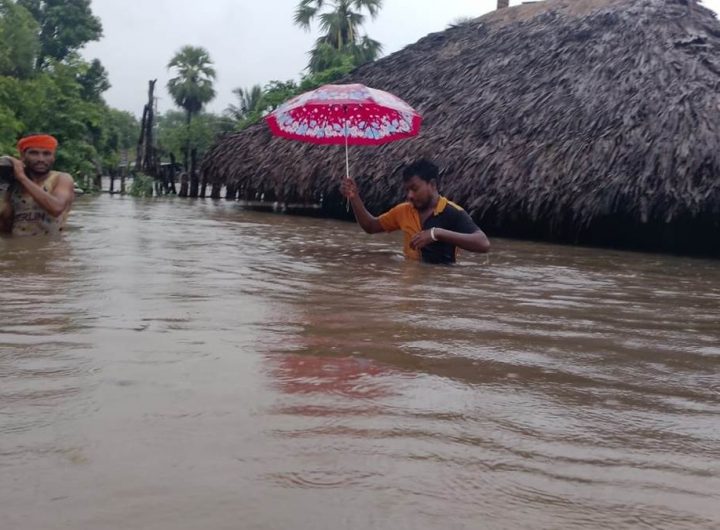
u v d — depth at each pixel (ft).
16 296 10.12
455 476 4.60
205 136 114.11
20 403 5.60
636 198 22.94
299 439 5.08
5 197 18.08
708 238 23.88
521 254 20.27
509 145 27.45
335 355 7.47
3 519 3.83
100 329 8.18
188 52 153.89
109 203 38.86
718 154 22.17
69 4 97.19
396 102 17.93
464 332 8.91
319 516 4.00
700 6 30.32
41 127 55.52
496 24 38.42
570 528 4.01
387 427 5.39
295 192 34.94
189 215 29.89
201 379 6.39
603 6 33.55
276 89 74.49
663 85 25.50
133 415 5.41
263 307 9.96
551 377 7.03
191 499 4.12
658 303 12.09
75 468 4.48
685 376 7.33
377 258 16.58
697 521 4.15
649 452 5.18
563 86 28.76
